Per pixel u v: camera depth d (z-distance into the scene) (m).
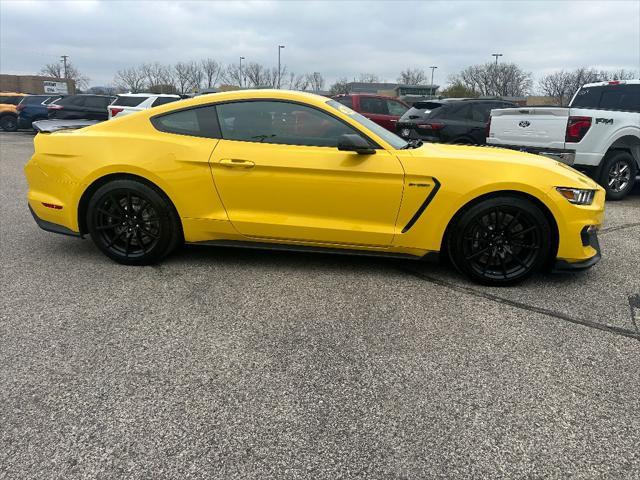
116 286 3.66
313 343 2.89
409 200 3.62
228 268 4.05
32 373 2.54
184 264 4.12
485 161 3.61
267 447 2.06
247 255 4.36
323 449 2.06
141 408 2.29
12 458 1.98
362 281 3.83
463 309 3.38
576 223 3.57
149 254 4.01
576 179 3.62
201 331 3.01
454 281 3.86
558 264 3.68
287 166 3.62
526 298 3.58
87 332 2.97
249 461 1.99
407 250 3.78
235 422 2.21
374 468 1.96
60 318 3.15
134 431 2.14
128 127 3.92
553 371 2.65
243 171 3.69
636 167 7.43
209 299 3.46
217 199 3.78
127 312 3.25
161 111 3.90
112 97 19.14
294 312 3.29
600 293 3.69
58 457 1.99
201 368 2.62
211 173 3.72
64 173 3.94
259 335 2.98
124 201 3.94
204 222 3.84
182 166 3.74
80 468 1.94
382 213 3.67
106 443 2.07
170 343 2.87
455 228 3.67
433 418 2.26
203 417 2.24
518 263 3.73
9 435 2.10
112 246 4.07
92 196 3.95
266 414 2.26
